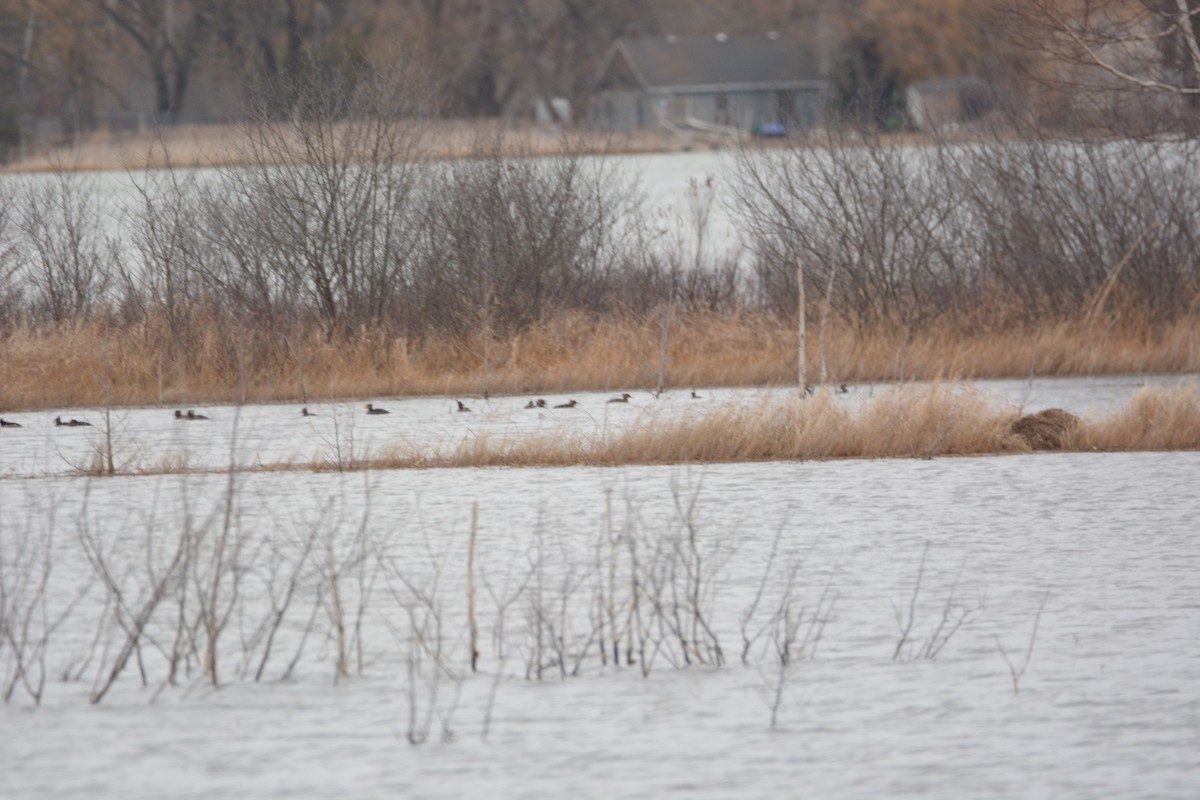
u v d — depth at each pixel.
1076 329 102.38
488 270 101.00
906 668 40.50
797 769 34.03
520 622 44.19
